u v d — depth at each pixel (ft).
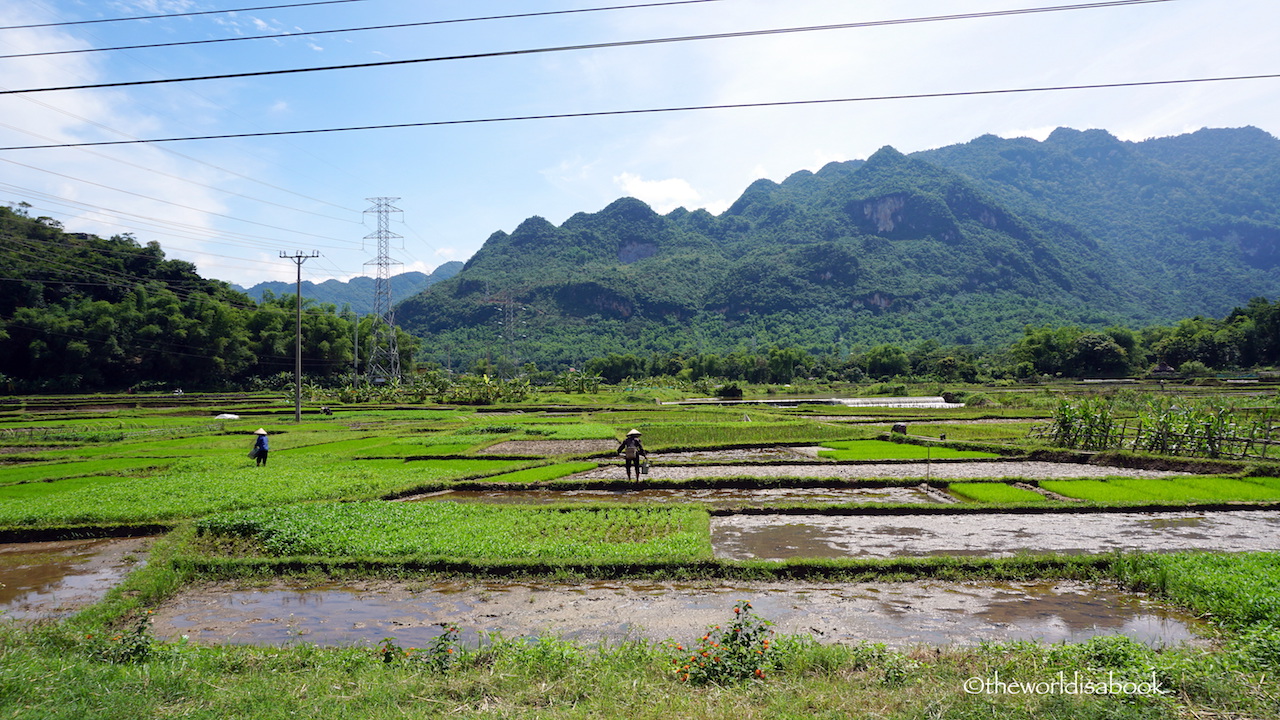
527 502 73.26
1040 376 376.27
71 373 297.53
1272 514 62.39
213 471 90.68
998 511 64.08
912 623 37.55
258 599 44.06
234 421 185.16
